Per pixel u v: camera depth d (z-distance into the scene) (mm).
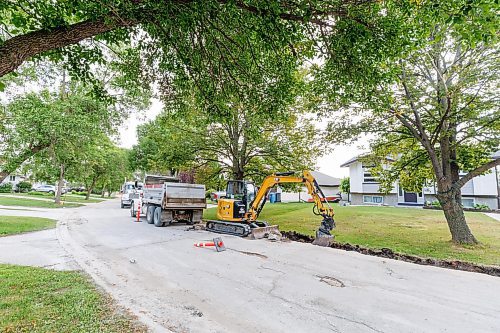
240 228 10672
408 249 8109
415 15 4672
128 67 6109
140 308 4062
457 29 3979
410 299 4668
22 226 11109
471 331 3629
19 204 21516
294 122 13953
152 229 12273
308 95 9781
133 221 14953
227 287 5113
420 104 9328
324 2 4066
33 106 12742
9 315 3508
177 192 13062
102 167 32750
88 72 5113
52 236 9781
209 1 3809
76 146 14234
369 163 12359
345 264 6793
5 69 3195
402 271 6270
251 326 3656
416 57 8609
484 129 8984
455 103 8633
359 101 7898
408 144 11398
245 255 7645
